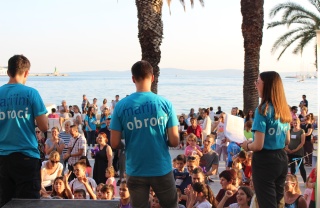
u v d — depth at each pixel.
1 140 4.75
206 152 11.81
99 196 8.52
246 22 20.20
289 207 7.15
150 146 4.30
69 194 8.65
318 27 30.89
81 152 11.57
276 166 4.93
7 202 4.68
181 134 20.36
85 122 20.73
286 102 4.91
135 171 4.36
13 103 4.70
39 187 4.91
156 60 17.48
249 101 20.39
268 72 4.91
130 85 141.38
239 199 6.84
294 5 30.91
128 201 7.23
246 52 20.39
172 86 136.25
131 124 4.30
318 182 4.39
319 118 4.37
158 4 17.39
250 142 5.07
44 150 12.41
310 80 168.38
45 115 4.80
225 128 5.68
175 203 4.53
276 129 4.89
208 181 12.31
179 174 9.20
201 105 56.78
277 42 31.89
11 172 4.74
